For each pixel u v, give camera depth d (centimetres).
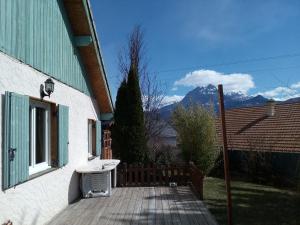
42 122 858
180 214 879
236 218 891
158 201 1036
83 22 1048
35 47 743
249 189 1483
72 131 1047
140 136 1466
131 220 821
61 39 945
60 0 945
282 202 1145
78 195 1099
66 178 977
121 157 1459
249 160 1875
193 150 1722
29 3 712
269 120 2311
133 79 1477
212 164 1753
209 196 1195
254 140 2044
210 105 1786
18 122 627
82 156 1169
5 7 601
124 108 1469
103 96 1423
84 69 1221
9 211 606
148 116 2164
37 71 751
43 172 781
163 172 1338
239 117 2588
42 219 775
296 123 2088
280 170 1872
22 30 673
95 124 1404
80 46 1127
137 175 1320
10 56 620
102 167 1122
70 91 1030
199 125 1723
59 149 883
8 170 589
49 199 828
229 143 2250
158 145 2017
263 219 904
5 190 593
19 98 633
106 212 899
